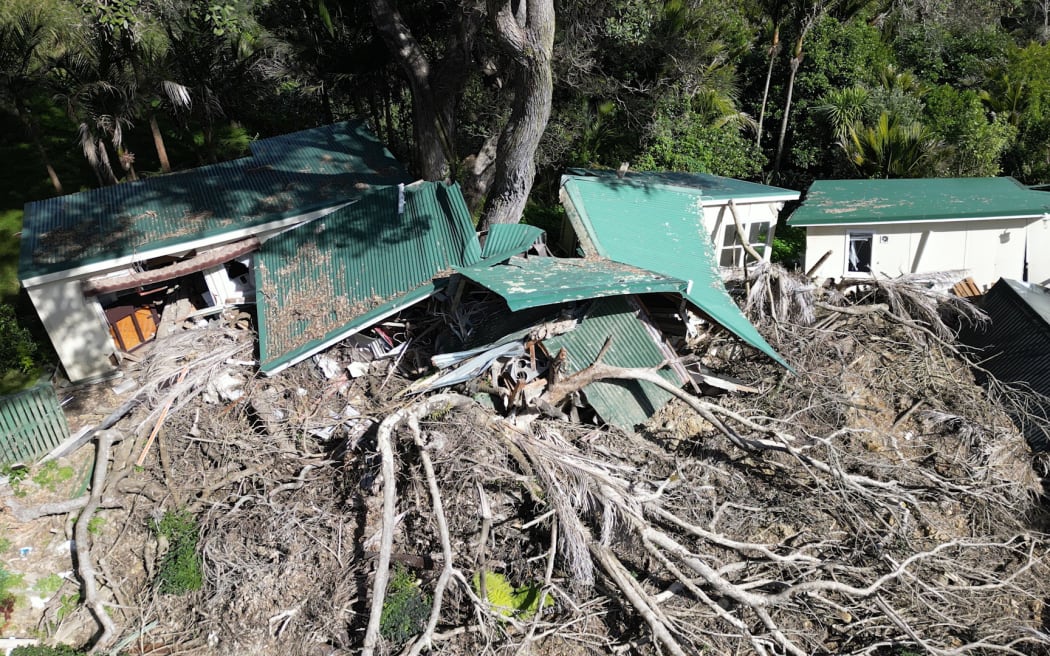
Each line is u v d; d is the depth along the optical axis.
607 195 14.89
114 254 12.51
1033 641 10.21
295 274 13.56
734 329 12.41
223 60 18.08
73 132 19.30
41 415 11.23
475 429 10.90
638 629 10.12
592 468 10.59
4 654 9.70
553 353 11.77
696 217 15.09
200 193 14.62
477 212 17.30
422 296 12.38
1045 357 13.56
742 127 22.47
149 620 10.24
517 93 14.00
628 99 19.23
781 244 18.91
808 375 13.12
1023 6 33.34
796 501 11.56
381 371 12.53
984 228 16.48
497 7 12.75
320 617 10.05
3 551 10.48
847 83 22.41
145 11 16.86
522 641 9.72
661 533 10.05
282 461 11.40
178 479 11.23
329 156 16.14
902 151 19.84
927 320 14.98
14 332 12.80
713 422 11.58
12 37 15.18
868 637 10.30
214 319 13.71
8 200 16.80
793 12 21.44
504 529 10.62
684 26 18.72
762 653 9.18
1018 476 12.52
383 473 10.02
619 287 11.68
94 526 10.88
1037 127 22.20
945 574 11.05
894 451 12.57
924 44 26.06
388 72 18.86
